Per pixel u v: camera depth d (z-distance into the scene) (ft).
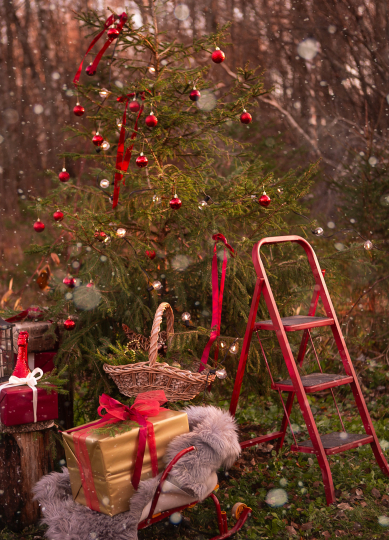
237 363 11.43
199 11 32.50
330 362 16.75
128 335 10.00
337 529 8.81
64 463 10.33
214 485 8.24
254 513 9.25
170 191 10.39
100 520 7.25
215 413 8.38
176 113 10.96
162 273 11.50
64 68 33.14
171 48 11.83
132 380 8.66
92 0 31.99
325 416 14.11
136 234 12.13
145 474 7.58
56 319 10.78
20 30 32.94
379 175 18.81
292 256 12.34
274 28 32.71
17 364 9.10
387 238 18.06
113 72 21.34
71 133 32.32
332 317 10.42
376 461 10.78
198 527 8.98
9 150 31.89
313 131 30.48
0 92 32.60
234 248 11.03
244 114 11.10
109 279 10.87
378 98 27.48
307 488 10.09
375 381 16.17
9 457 8.98
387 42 27.96
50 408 8.96
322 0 30.96
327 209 24.64
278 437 11.09
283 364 11.41
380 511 9.23
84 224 10.26
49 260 21.71
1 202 30.94
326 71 31.50
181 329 10.95
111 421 7.87
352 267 16.53
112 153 13.01
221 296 10.03
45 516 7.75
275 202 11.02
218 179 12.72
